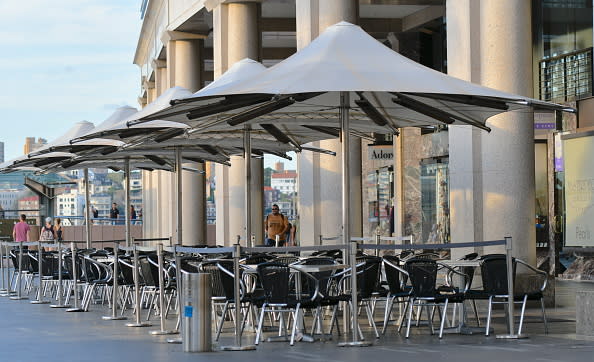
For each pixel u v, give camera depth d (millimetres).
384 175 38000
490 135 18078
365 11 31594
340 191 22609
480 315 17141
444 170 31500
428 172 32438
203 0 29750
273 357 11656
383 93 13391
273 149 20531
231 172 28344
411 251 18188
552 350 11734
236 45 27891
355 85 12297
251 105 13688
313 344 13242
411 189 33500
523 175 17906
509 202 17891
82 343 13953
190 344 12523
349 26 13773
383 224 38219
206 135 18922
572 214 25359
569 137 25344
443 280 24922
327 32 13734
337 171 22641
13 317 18828
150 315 18594
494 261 13703
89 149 22219
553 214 26031
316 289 13258
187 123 15430
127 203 23578
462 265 13867
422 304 13922
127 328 16359
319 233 22984
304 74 12656
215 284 14367
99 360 11805
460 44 18406
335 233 22578
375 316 17719
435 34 32156
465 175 18422
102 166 25672
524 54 17875
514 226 17891
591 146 24609
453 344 12781
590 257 24750
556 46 25828
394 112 14539
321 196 22750
